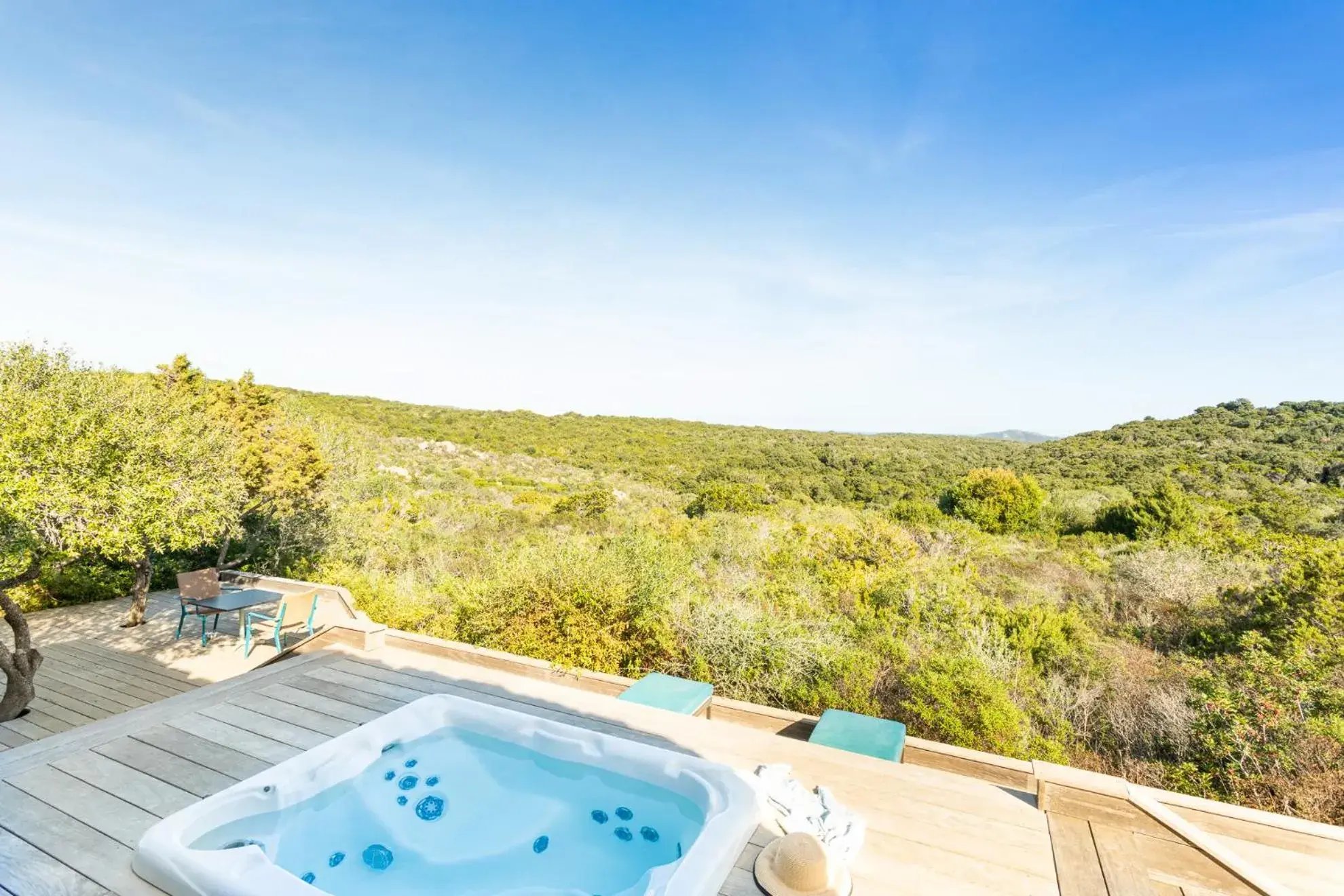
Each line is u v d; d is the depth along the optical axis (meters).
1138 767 4.71
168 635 7.15
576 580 6.10
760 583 8.14
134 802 3.10
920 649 6.07
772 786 3.21
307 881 3.11
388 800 3.59
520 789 3.72
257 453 10.11
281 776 3.20
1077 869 2.71
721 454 40.88
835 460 37.34
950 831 2.96
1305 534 13.27
